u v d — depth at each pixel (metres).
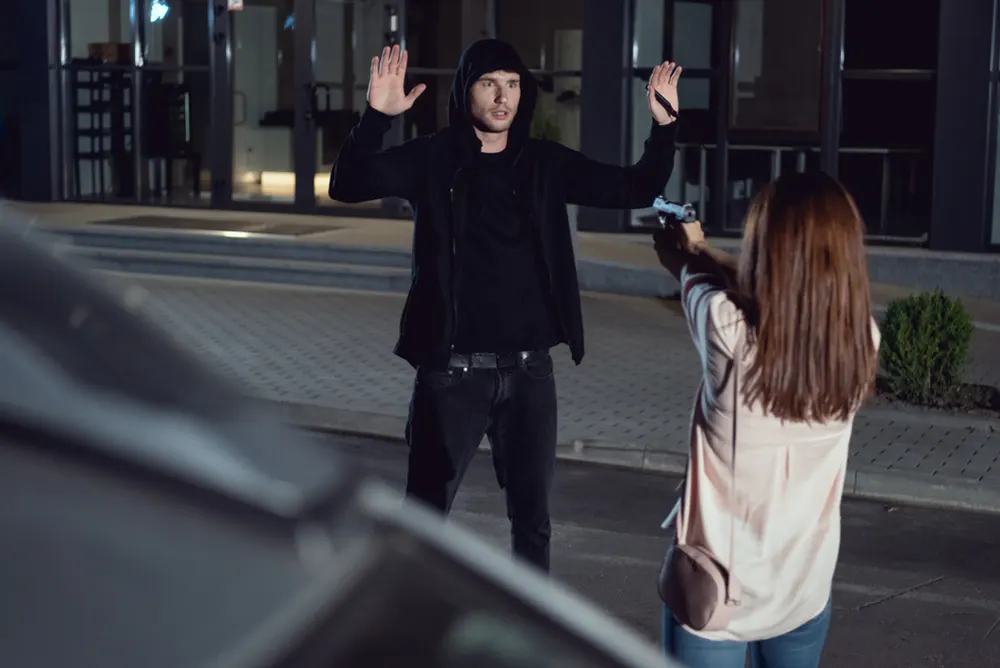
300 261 16.25
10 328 0.68
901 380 9.88
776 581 3.26
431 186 4.88
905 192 16.34
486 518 7.43
